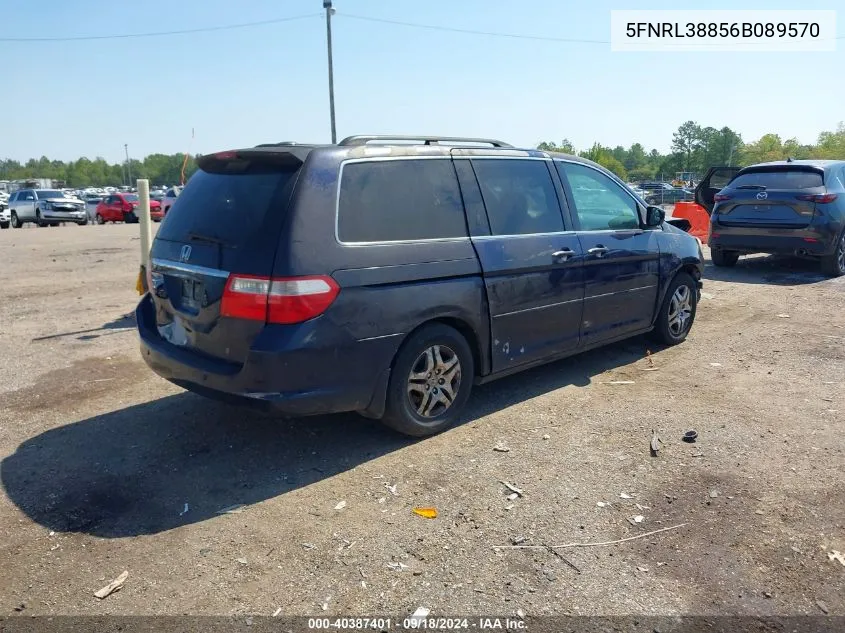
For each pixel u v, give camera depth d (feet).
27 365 20.39
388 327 13.34
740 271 37.73
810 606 9.38
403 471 13.30
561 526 11.34
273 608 9.38
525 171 16.89
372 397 13.48
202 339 13.26
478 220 15.34
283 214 12.41
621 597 9.57
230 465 13.62
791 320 25.64
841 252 34.76
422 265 13.91
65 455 14.10
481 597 9.58
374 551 10.67
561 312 17.21
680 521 11.46
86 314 27.99
